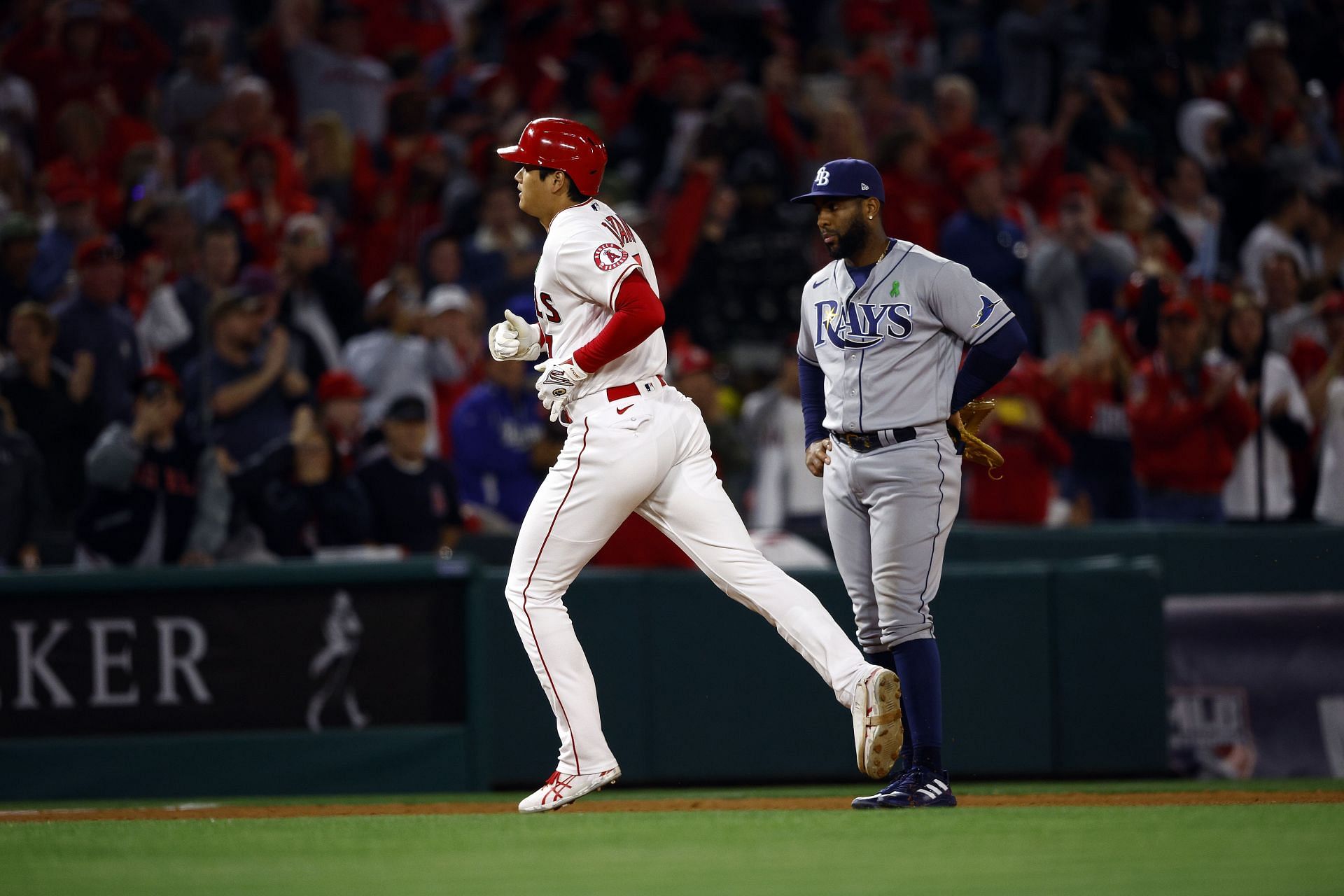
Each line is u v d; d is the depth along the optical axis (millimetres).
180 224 34031
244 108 38750
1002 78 51562
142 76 42281
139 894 10711
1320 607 26734
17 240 31500
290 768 24406
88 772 24266
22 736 24391
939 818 15000
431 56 49688
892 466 16219
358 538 27672
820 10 54875
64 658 24500
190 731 24547
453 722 24875
